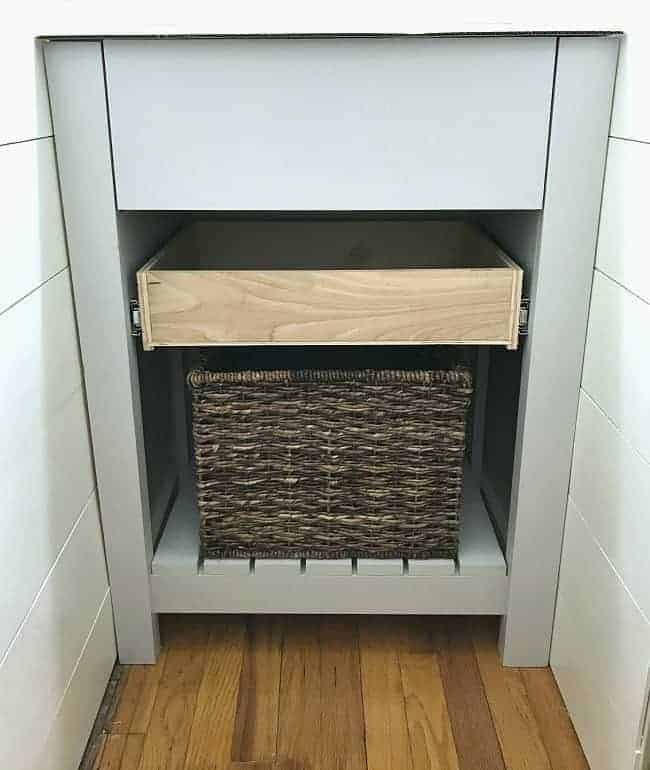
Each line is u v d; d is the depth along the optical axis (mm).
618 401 857
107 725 1014
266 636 1172
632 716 817
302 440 1045
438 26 1084
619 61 853
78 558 953
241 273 942
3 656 728
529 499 1031
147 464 1182
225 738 993
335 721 1019
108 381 981
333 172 896
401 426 1037
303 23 1087
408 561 1099
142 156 891
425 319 963
